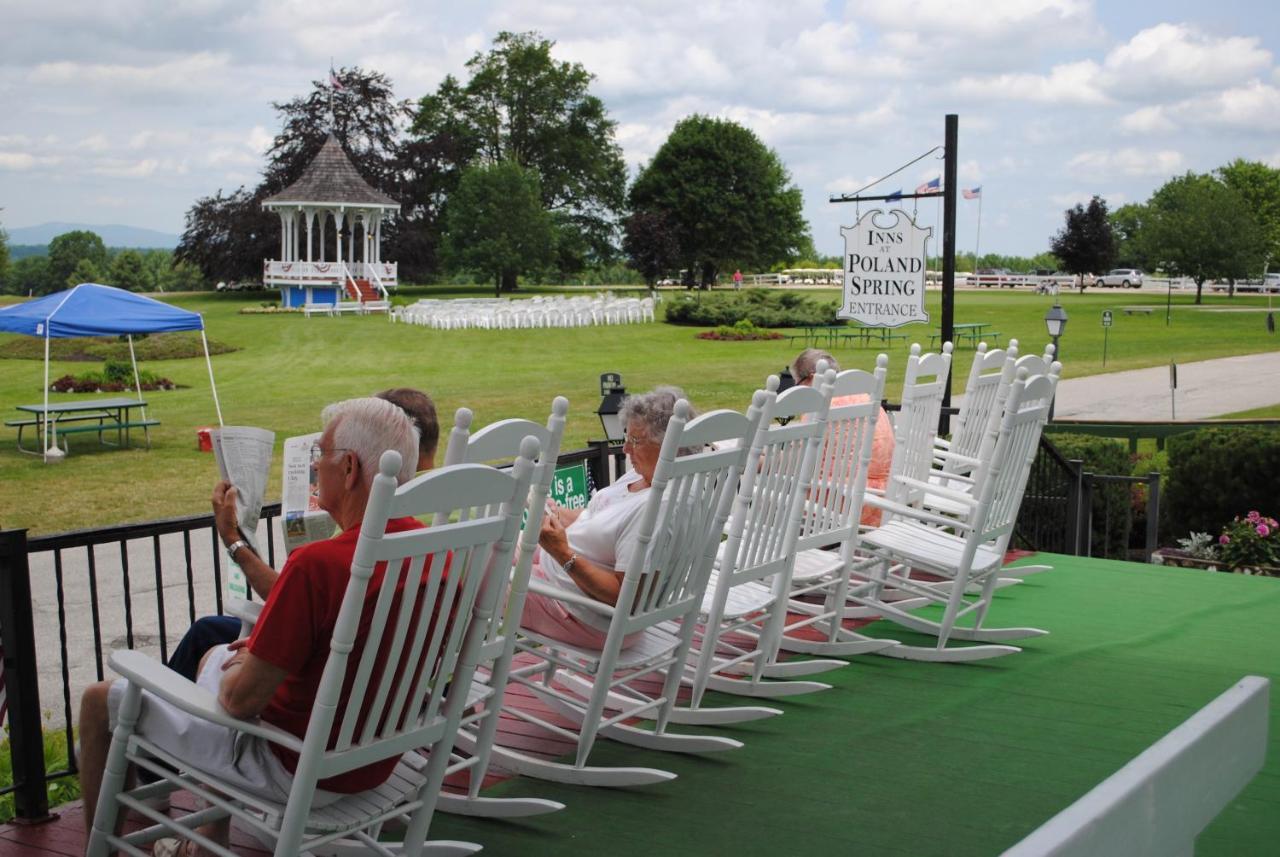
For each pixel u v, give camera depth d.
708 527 3.78
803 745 4.06
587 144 70.75
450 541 2.48
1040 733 4.20
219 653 3.05
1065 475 9.04
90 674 7.39
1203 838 3.30
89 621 8.56
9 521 13.03
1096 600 6.51
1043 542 9.15
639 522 3.59
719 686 4.68
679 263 64.69
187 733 2.69
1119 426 14.49
